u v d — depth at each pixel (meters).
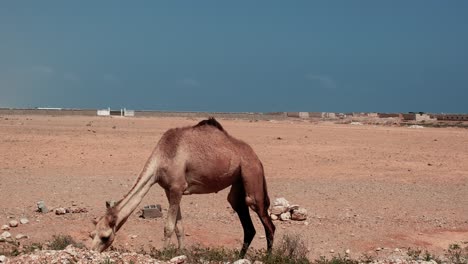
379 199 19.48
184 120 52.66
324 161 27.17
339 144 33.19
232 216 16.61
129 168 24.14
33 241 13.25
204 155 11.75
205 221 15.96
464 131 45.03
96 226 10.98
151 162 11.61
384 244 14.41
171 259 10.30
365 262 11.17
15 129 35.69
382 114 69.38
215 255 11.09
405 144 34.19
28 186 19.69
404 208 18.34
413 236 15.18
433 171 25.56
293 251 11.78
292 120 61.09
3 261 9.49
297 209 16.45
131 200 11.30
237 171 12.05
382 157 28.70
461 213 17.89
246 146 12.26
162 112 63.34
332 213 17.38
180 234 11.84
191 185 11.90
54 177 21.56
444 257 12.30
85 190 19.39
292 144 32.56
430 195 20.50
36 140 30.45
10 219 15.34
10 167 23.42
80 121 46.41
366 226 16.02
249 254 11.93
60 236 12.88
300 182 22.03
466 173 25.28
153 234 14.46
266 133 38.47
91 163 24.97
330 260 12.22
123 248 13.01
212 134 12.02
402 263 10.62
